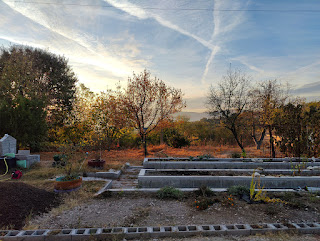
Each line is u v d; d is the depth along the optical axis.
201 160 11.30
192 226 4.48
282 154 13.93
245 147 21.02
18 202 5.36
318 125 12.14
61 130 18.08
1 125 13.16
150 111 16.08
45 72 19.64
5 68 16.83
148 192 6.70
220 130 23.12
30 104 14.20
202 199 5.89
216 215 5.10
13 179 8.70
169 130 20.28
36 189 6.48
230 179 7.71
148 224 4.68
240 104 17.22
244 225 4.50
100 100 16.33
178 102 15.98
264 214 5.14
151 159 11.62
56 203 5.96
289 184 7.68
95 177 9.35
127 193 6.62
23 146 13.82
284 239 4.08
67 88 20.55
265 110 16.45
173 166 10.61
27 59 17.72
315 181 7.73
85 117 18.36
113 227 4.43
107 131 16.02
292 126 12.70
